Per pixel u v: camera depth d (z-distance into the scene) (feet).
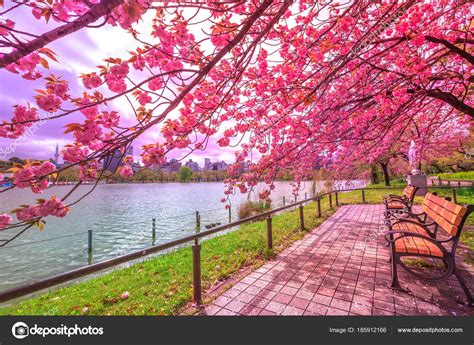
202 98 9.24
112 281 14.78
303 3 10.15
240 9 7.09
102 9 3.92
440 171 106.22
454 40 11.07
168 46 6.26
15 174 4.96
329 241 17.13
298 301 9.43
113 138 5.26
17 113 4.89
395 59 11.09
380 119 12.40
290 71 9.88
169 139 7.41
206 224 43.29
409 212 14.74
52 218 57.16
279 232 20.57
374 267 12.25
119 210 70.90
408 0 7.70
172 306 9.68
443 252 8.80
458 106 12.09
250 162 13.99
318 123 12.07
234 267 13.38
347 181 30.58
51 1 4.04
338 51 10.36
